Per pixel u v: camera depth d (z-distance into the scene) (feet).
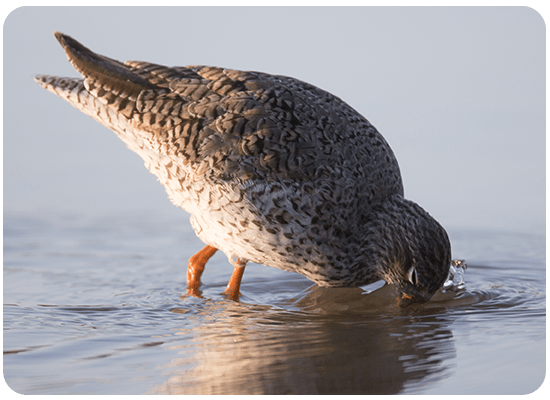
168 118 39.68
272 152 38.22
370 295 41.91
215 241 41.34
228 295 42.34
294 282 45.42
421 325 35.58
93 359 30.48
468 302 39.96
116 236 58.13
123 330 34.73
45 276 46.50
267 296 42.55
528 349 31.14
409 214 39.58
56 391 27.09
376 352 31.37
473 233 56.80
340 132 40.19
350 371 29.12
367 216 40.34
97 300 40.70
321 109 40.65
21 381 27.96
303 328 35.29
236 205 38.55
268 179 38.01
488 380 27.76
